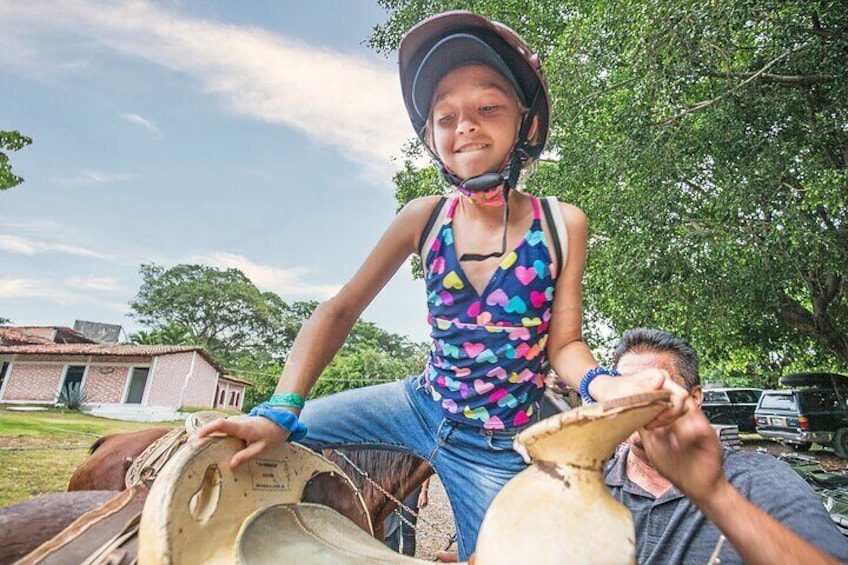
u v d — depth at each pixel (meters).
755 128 8.52
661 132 8.03
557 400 2.45
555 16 10.74
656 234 8.45
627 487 1.84
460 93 1.37
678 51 7.27
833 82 7.80
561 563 0.61
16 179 10.45
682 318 8.90
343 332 1.54
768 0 7.12
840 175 7.52
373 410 1.76
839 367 15.29
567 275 1.51
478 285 1.50
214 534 0.90
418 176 14.80
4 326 34.91
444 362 1.58
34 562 1.17
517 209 1.53
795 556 0.76
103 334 43.75
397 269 1.65
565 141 9.31
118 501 1.40
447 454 1.60
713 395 17.25
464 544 1.55
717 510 0.78
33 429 14.35
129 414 24.84
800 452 14.04
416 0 12.02
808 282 11.06
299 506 1.05
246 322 52.97
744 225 8.52
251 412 1.18
